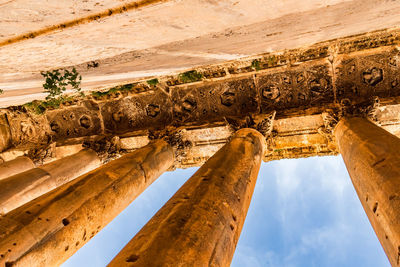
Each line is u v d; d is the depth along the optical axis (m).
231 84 13.78
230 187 6.56
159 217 5.04
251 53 10.38
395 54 11.41
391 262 5.09
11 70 6.52
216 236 4.89
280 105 13.24
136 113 15.48
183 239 4.39
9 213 5.44
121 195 7.98
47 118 16.69
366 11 5.75
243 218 6.33
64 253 5.80
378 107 10.91
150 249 4.06
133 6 3.98
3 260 4.47
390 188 5.27
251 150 9.23
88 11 3.95
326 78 12.51
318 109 12.18
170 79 14.03
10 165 13.35
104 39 5.39
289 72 12.94
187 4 4.15
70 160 12.16
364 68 11.92
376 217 5.62
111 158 14.41
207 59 10.10
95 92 14.89
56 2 3.51
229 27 5.82
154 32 5.40
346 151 8.59
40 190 9.61
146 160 10.03
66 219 6.03
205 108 14.32
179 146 13.12
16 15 3.69
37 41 4.77
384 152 6.43
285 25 6.29
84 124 16.31
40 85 9.47
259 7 4.71
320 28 7.17
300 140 12.52
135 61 8.00
